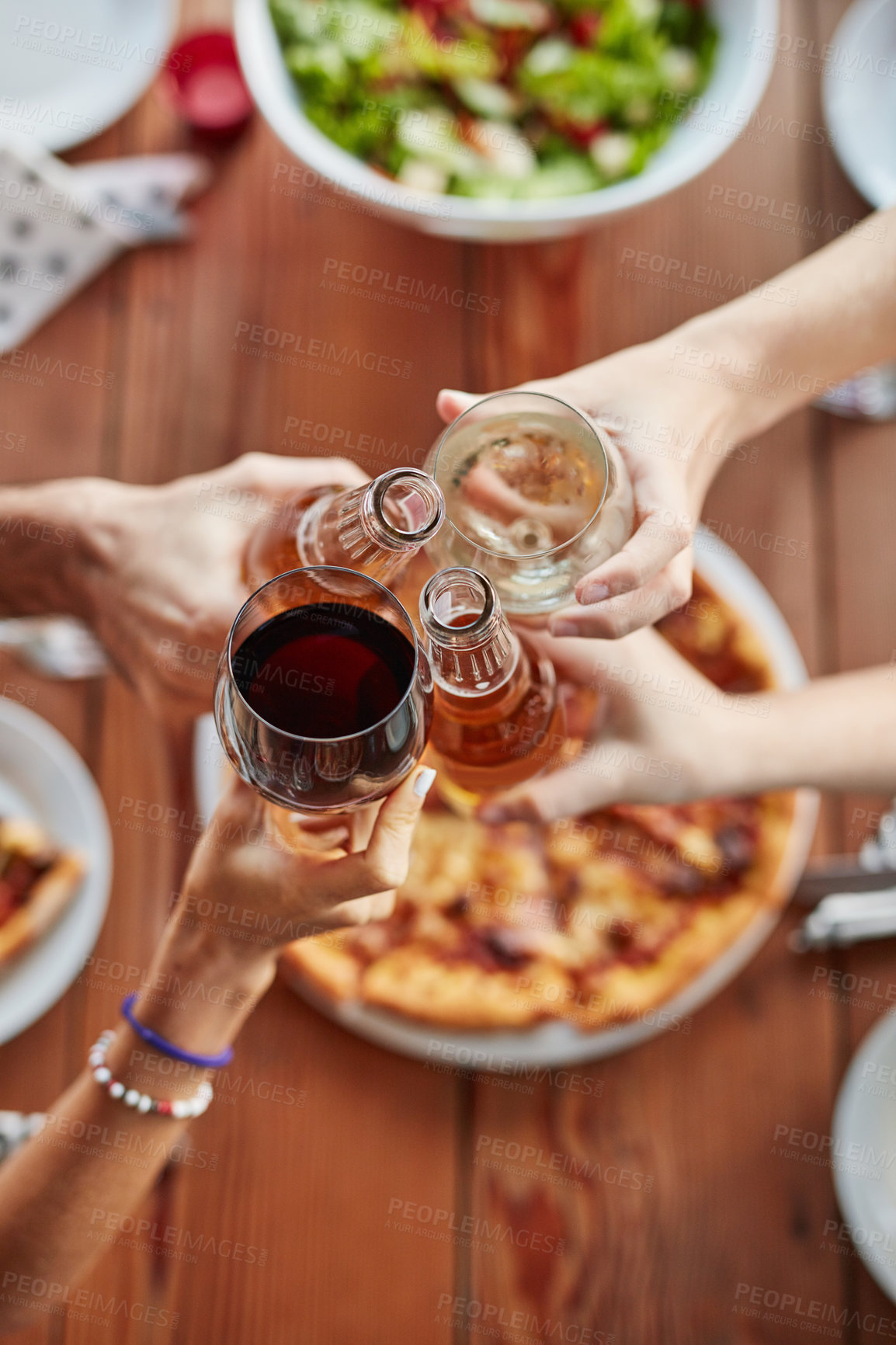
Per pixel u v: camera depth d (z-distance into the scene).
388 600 0.69
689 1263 1.01
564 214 1.00
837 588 1.10
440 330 1.11
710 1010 1.04
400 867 0.73
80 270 1.10
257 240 1.12
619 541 0.76
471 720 0.75
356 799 0.70
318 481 0.88
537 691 0.78
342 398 1.11
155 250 1.11
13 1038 1.02
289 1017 1.03
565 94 1.05
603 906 1.01
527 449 0.75
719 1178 1.02
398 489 0.69
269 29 1.04
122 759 1.06
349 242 1.12
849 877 1.04
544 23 1.07
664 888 1.01
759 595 1.03
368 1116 1.02
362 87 1.05
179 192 1.11
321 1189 1.02
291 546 0.76
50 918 1.00
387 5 1.06
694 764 0.88
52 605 0.94
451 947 1.00
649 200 1.01
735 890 1.01
